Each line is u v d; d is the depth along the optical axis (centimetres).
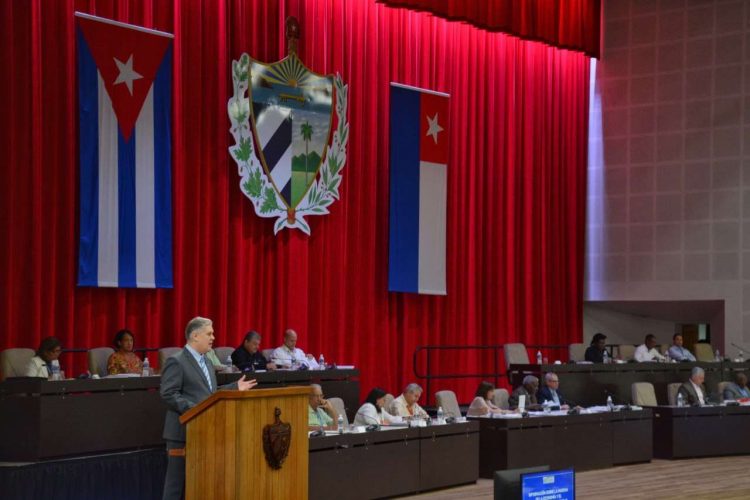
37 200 1141
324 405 993
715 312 1930
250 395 599
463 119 1748
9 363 922
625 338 2038
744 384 1617
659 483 1157
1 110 1118
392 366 1622
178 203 1301
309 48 1492
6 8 1121
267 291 1427
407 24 1653
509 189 1827
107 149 1209
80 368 1178
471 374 1714
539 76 1894
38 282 1137
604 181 1986
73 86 1191
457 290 1733
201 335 673
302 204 1457
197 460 607
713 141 1897
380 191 1608
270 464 613
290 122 1441
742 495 1074
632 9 1970
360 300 1565
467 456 1107
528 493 597
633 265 1953
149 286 1248
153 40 1256
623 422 1329
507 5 1755
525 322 1848
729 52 1891
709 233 1894
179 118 1309
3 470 761
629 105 1967
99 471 819
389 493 993
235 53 1389
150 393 906
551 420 1216
